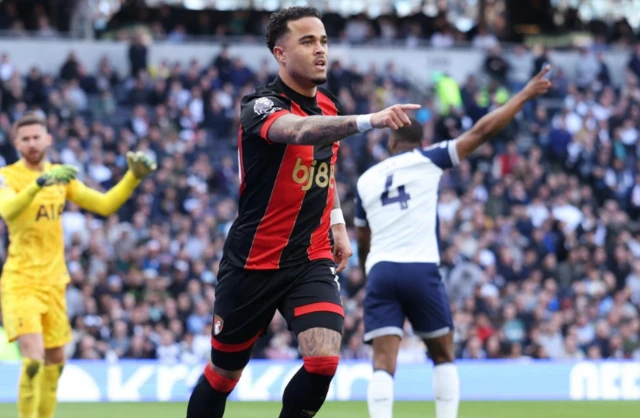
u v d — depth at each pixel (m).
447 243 24.14
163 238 21.94
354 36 34.22
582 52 33.19
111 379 15.91
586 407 15.17
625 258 24.91
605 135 30.56
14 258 10.44
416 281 9.71
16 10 32.72
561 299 23.19
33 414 10.27
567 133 29.78
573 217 26.62
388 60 32.44
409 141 10.17
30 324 10.29
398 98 30.16
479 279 22.44
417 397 16.61
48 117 26.25
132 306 19.70
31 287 10.38
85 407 14.66
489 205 26.36
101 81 28.66
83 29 33.56
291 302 7.36
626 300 22.98
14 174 10.62
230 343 7.55
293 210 7.30
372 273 9.85
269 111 6.89
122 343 19.06
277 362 16.36
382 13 35.25
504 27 37.97
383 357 9.73
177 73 28.67
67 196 10.91
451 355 9.84
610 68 34.09
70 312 19.58
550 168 29.86
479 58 32.97
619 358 21.88
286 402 7.31
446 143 9.97
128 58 29.83
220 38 31.67
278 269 7.36
